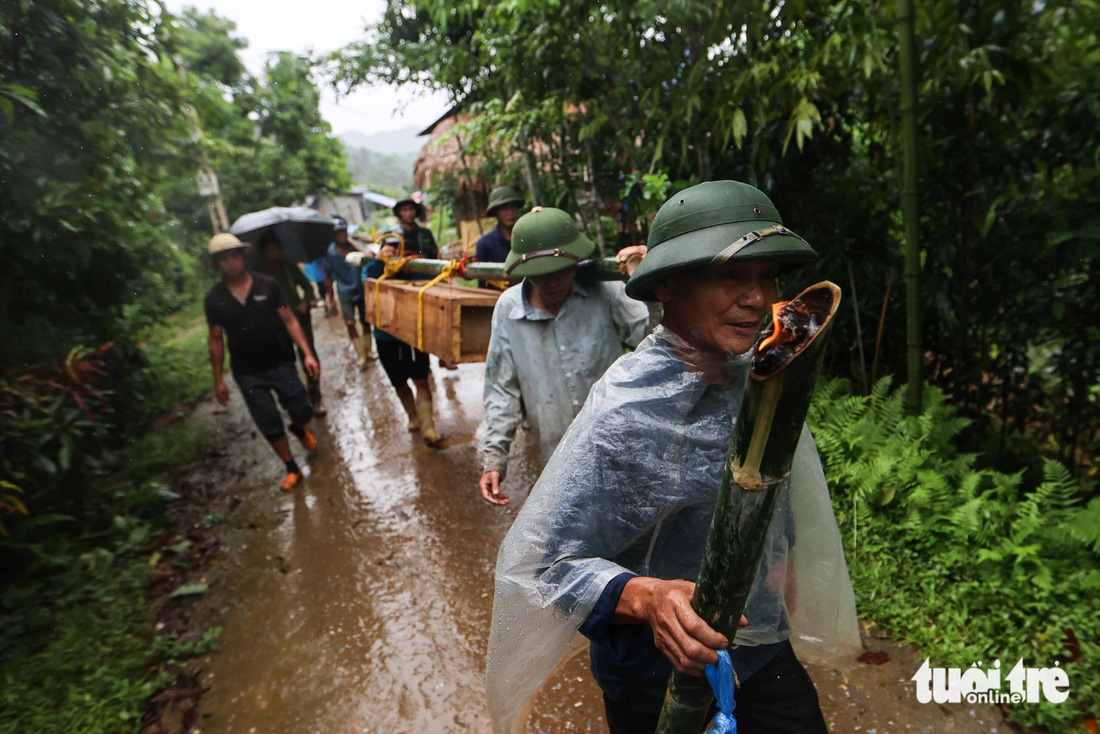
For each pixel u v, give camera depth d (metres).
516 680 1.25
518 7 3.88
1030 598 2.54
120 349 5.79
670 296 1.16
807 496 1.39
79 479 4.02
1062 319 3.72
